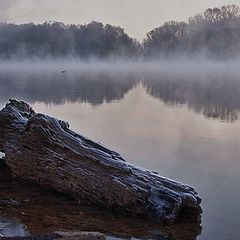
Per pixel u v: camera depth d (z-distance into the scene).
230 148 14.70
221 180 11.05
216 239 7.88
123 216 8.66
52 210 8.79
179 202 8.66
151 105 28.69
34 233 7.70
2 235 7.35
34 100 31.67
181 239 7.83
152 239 7.78
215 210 9.10
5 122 10.65
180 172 11.73
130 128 18.91
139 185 8.87
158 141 15.97
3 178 10.54
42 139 9.86
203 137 16.73
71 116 22.97
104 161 9.32
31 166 9.96
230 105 27.69
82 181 9.24
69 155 9.60
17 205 9.00
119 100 32.28
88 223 8.27
